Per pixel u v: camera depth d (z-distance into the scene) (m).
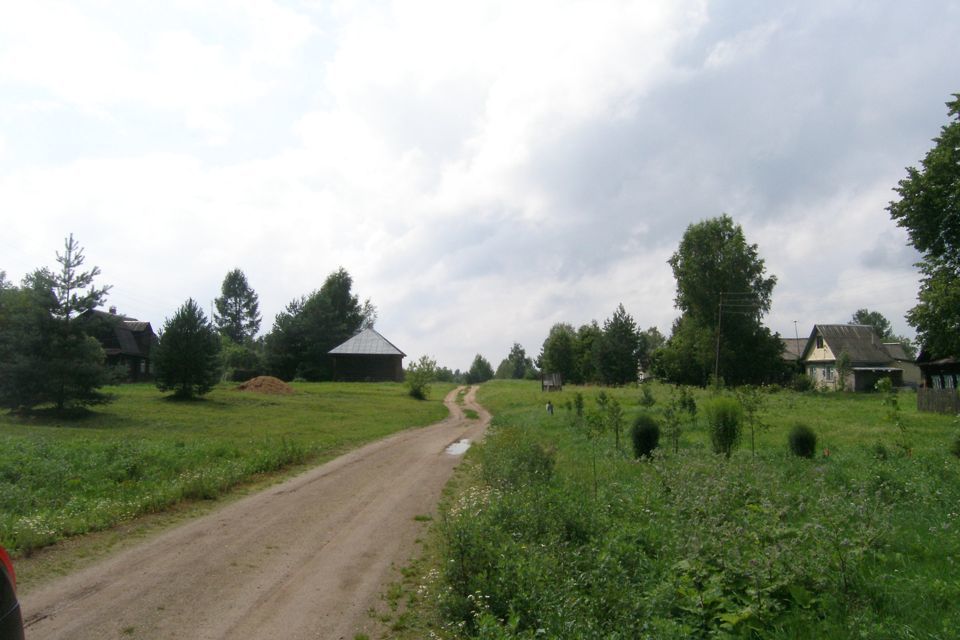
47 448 15.53
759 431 19.06
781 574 5.57
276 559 7.67
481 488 11.53
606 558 6.08
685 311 64.81
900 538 7.13
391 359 70.69
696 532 6.76
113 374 28.62
